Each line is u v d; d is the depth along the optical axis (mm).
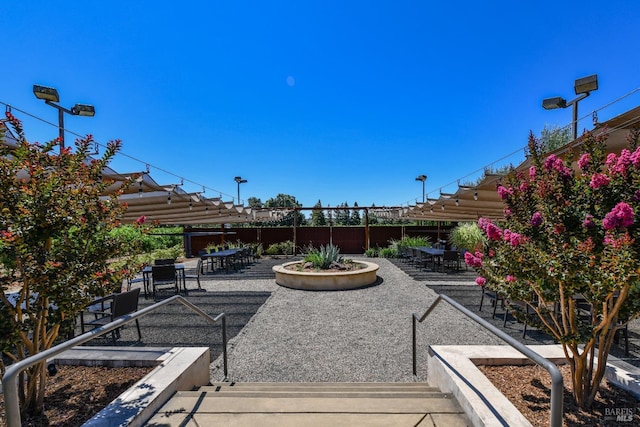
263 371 3348
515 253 2098
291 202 36875
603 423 1856
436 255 10172
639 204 1797
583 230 1941
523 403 2004
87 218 2309
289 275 8016
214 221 14352
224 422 1921
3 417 1988
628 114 2812
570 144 3316
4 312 2006
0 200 2004
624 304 1950
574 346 2014
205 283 8734
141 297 7148
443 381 2467
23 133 2189
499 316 5289
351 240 17750
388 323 4973
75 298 2186
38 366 2096
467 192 6906
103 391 2367
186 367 2547
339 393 2350
